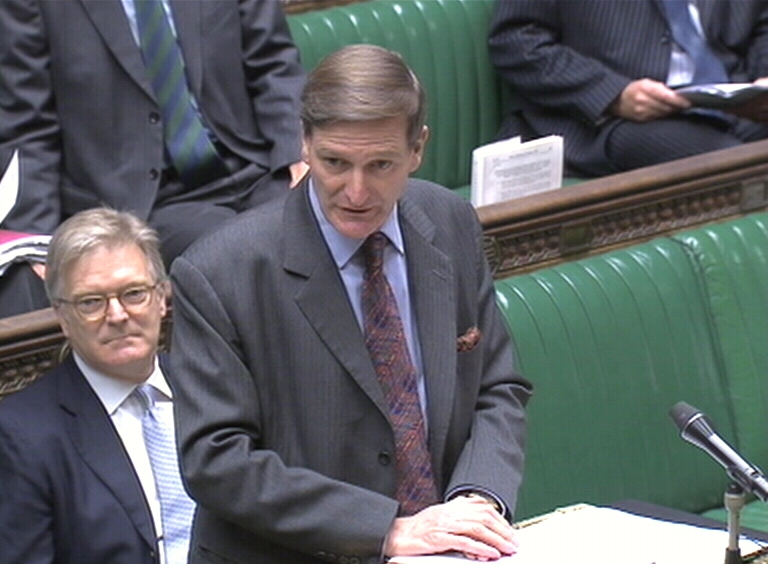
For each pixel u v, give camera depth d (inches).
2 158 646.5
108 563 489.1
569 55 805.9
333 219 368.8
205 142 670.5
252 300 381.4
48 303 597.3
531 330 623.2
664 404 649.6
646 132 792.3
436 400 391.5
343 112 350.9
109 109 657.0
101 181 656.4
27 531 482.9
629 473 637.9
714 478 661.9
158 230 656.4
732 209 722.2
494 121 831.1
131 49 658.8
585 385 630.5
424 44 802.2
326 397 382.6
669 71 805.2
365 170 357.7
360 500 377.1
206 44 675.4
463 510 374.6
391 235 393.4
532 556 366.9
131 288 492.4
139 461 501.4
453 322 395.9
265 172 685.3
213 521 398.9
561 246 675.4
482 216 647.1
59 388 499.8
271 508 377.1
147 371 504.7
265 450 384.2
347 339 383.2
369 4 799.7
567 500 620.7
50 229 642.8
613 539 375.2
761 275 681.6
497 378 414.3
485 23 823.7
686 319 663.1
